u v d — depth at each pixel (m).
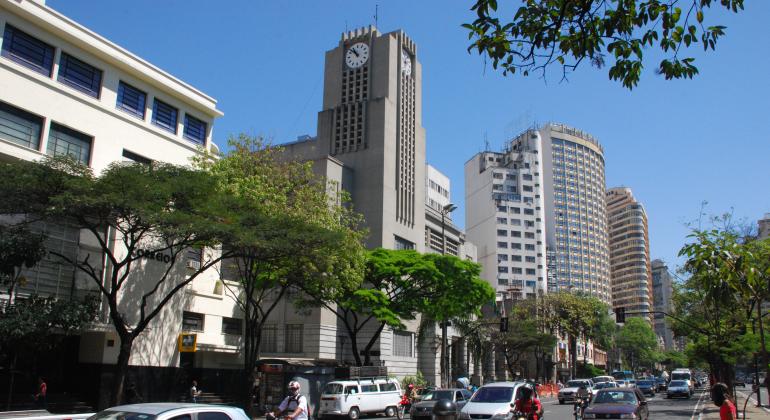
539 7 8.30
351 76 63.22
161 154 30.67
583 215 176.38
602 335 86.88
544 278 137.12
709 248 16.34
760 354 35.66
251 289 29.27
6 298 23.27
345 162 59.03
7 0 24.03
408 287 38.09
